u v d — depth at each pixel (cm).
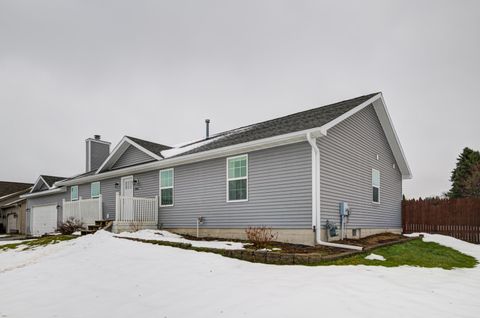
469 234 1520
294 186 1047
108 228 1388
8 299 603
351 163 1241
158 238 1149
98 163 2461
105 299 574
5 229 3362
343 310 445
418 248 1151
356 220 1246
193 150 1416
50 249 1139
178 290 586
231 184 1229
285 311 446
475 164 3734
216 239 1204
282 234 1059
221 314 457
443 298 521
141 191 1627
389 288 553
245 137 1255
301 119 1269
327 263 756
